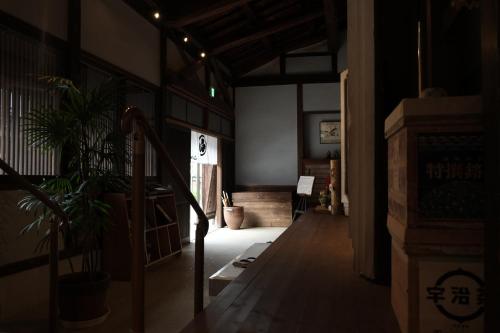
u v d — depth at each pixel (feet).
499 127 2.23
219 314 4.46
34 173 10.89
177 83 20.15
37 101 11.12
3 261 9.90
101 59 14.16
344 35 29.96
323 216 15.26
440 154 3.18
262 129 31.45
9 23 10.18
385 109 5.59
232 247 19.83
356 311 4.51
